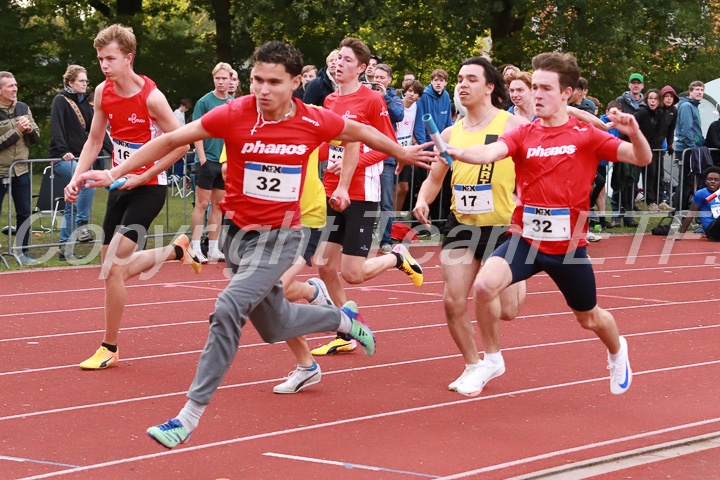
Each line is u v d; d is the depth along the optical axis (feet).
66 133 50.26
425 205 25.72
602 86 120.98
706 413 23.58
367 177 29.30
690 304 41.09
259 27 121.19
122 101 27.04
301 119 20.27
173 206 65.26
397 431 21.67
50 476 18.17
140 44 128.57
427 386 26.17
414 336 33.22
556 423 22.53
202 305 38.75
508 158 24.62
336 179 30.09
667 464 19.30
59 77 123.75
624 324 36.17
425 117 20.79
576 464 19.03
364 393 25.29
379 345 31.65
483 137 24.79
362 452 20.02
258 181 20.66
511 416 23.13
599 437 21.35
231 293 19.86
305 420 22.53
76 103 50.60
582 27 115.14
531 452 20.11
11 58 124.77
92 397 24.49
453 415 23.17
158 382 26.22
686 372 28.19
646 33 125.70
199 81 127.13
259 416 22.81
